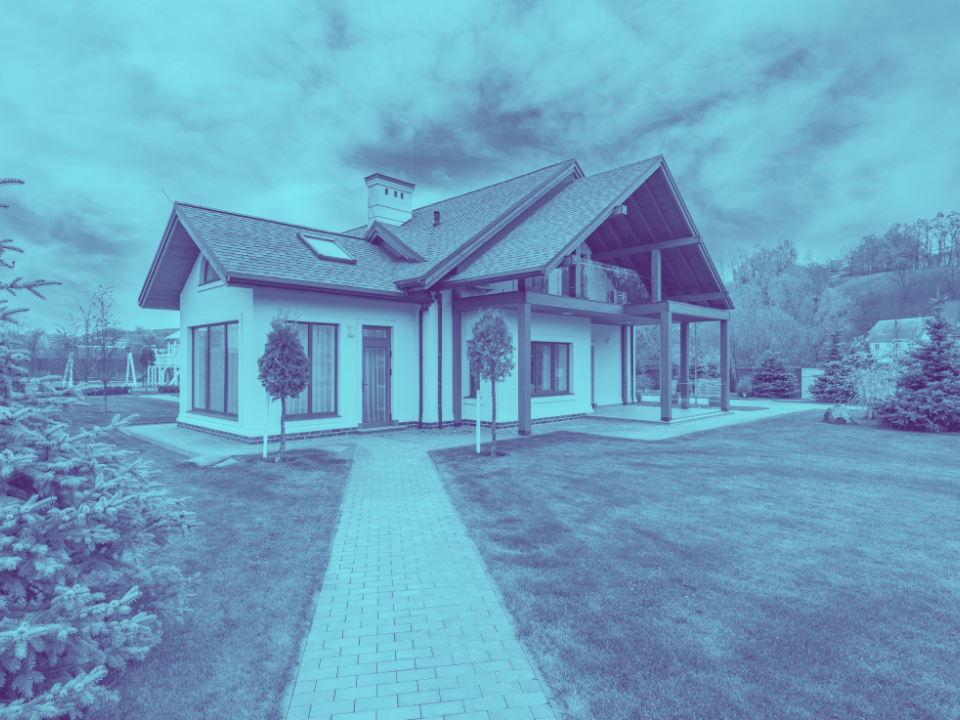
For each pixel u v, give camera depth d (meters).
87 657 2.67
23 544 2.58
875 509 6.79
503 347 10.46
